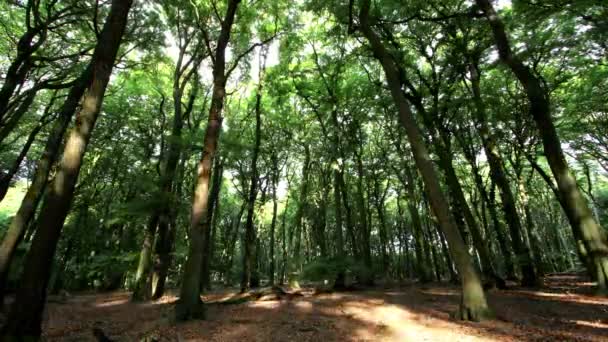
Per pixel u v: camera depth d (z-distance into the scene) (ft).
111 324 35.58
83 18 52.37
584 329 25.76
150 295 56.13
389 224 158.30
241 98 91.91
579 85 68.39
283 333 28.43
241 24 67.15
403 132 90.48
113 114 86.48
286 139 95.09
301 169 120.67
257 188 97.81
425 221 122.62
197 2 59.77
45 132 75.72
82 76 34.06
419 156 36.19
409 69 71.15
